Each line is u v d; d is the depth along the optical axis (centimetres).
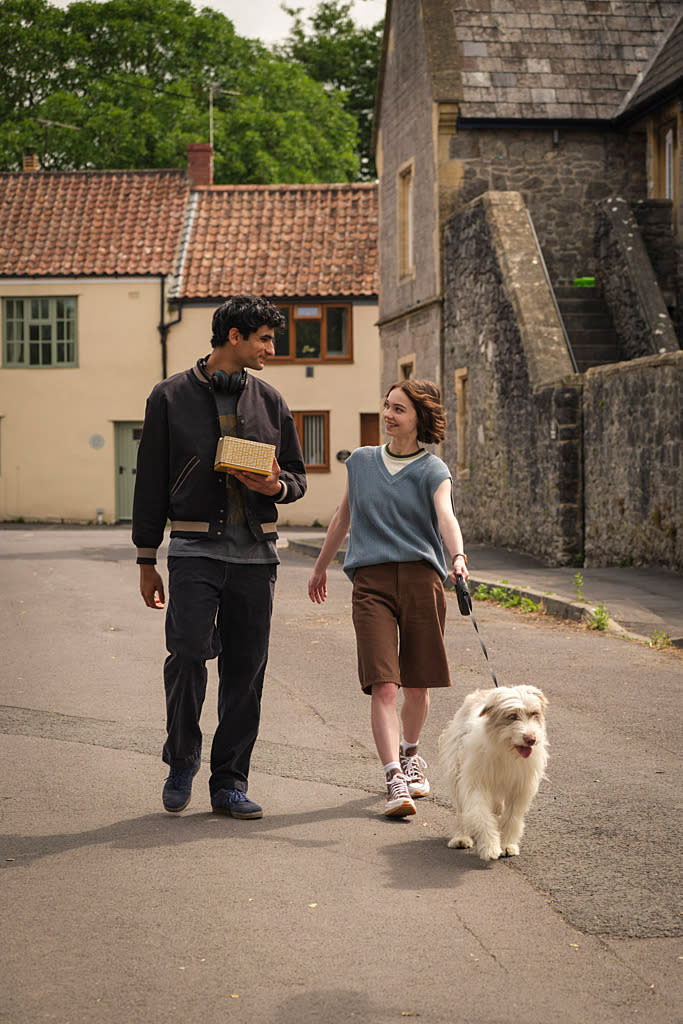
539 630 1139
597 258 2064
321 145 4378
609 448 1573
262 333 550
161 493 552
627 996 370
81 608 1316
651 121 2205
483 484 2017
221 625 565
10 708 795
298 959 396
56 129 4266
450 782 523
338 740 708
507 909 443
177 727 550
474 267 2044
